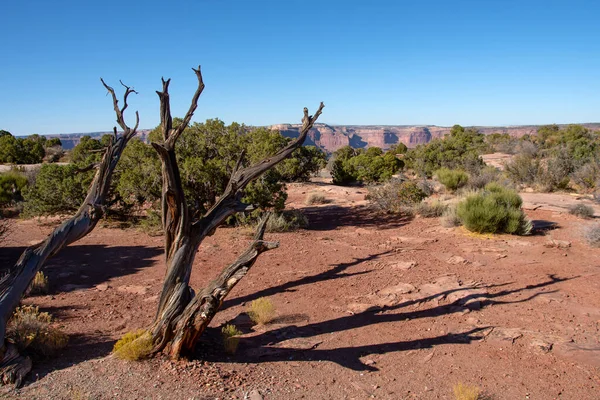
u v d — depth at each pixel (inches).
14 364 170.6
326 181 1212.5
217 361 191.3
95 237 487.5
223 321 249.4
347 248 433.7
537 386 178.2
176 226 195.0
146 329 208.5
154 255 406.9
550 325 240.4
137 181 514.3
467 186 826.8
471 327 239.3
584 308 265.3
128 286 313.1
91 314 256.1
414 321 249.6
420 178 1093.8
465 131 2005.4
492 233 479.2
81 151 1362.0
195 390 164.2
